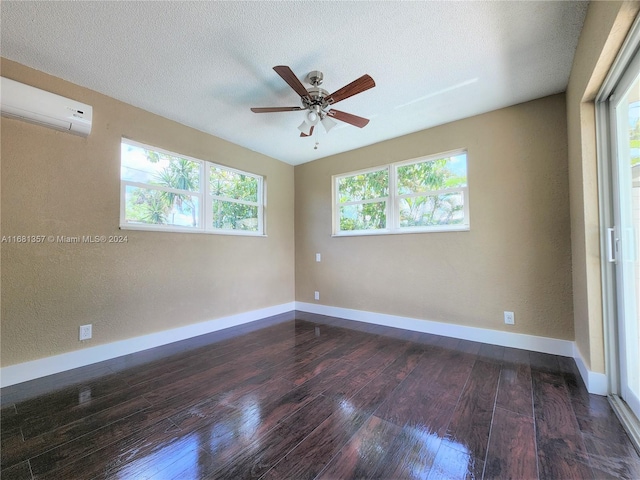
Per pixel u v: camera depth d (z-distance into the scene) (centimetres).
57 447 137
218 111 283
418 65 213
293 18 168
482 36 183
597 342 183
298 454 131
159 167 296
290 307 445
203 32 179
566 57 203
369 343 288
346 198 404
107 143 254
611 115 175
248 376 215
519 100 265
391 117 296
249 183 396
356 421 156
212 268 337
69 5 157
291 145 375
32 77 213
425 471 120
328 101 217
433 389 191
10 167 206
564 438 140
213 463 126
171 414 164
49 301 221
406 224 345
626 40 131
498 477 117
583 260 196
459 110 283
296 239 455
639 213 150
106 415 164
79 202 237
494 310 281
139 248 274
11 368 202
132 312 267
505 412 163
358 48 195
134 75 225
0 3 154
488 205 286
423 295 325
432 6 160
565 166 249
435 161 324
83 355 236
